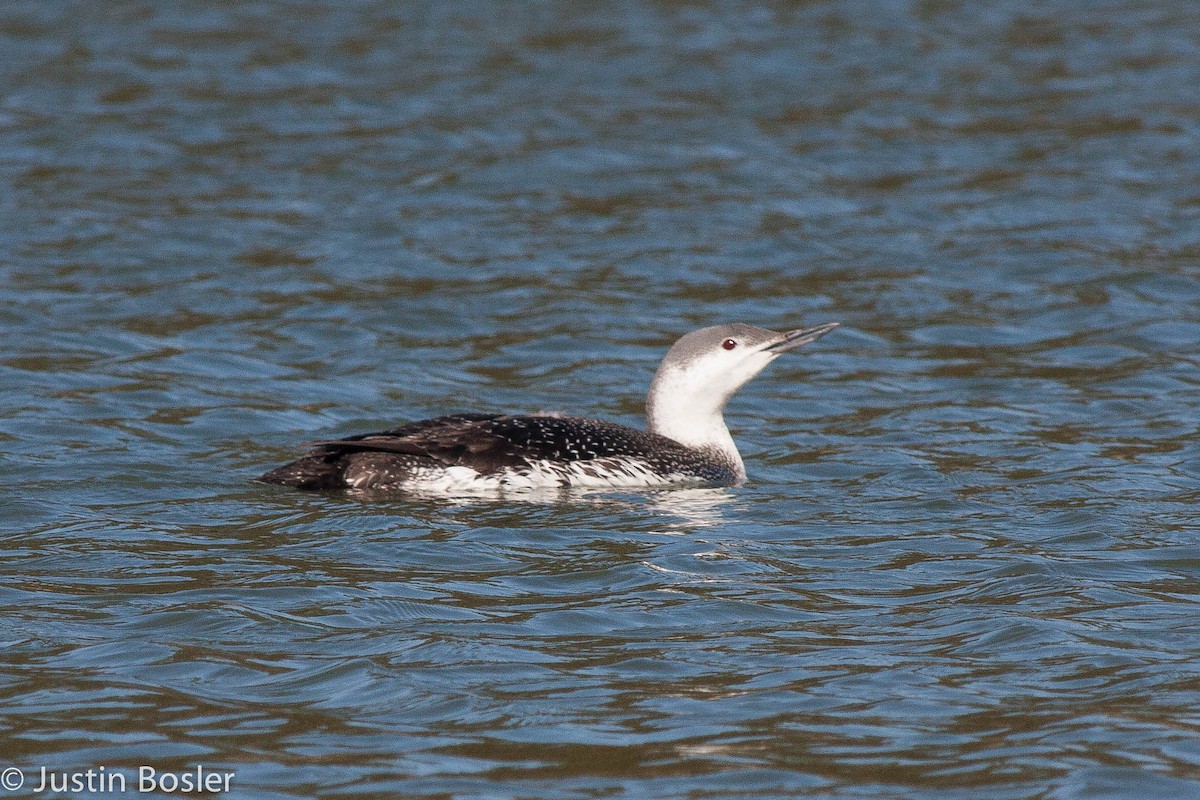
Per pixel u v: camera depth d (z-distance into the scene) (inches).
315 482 502.0
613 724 327.9
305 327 727.1
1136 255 833.5
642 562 434.9
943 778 304.7
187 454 553.0
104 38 1293.1
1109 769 307.3
